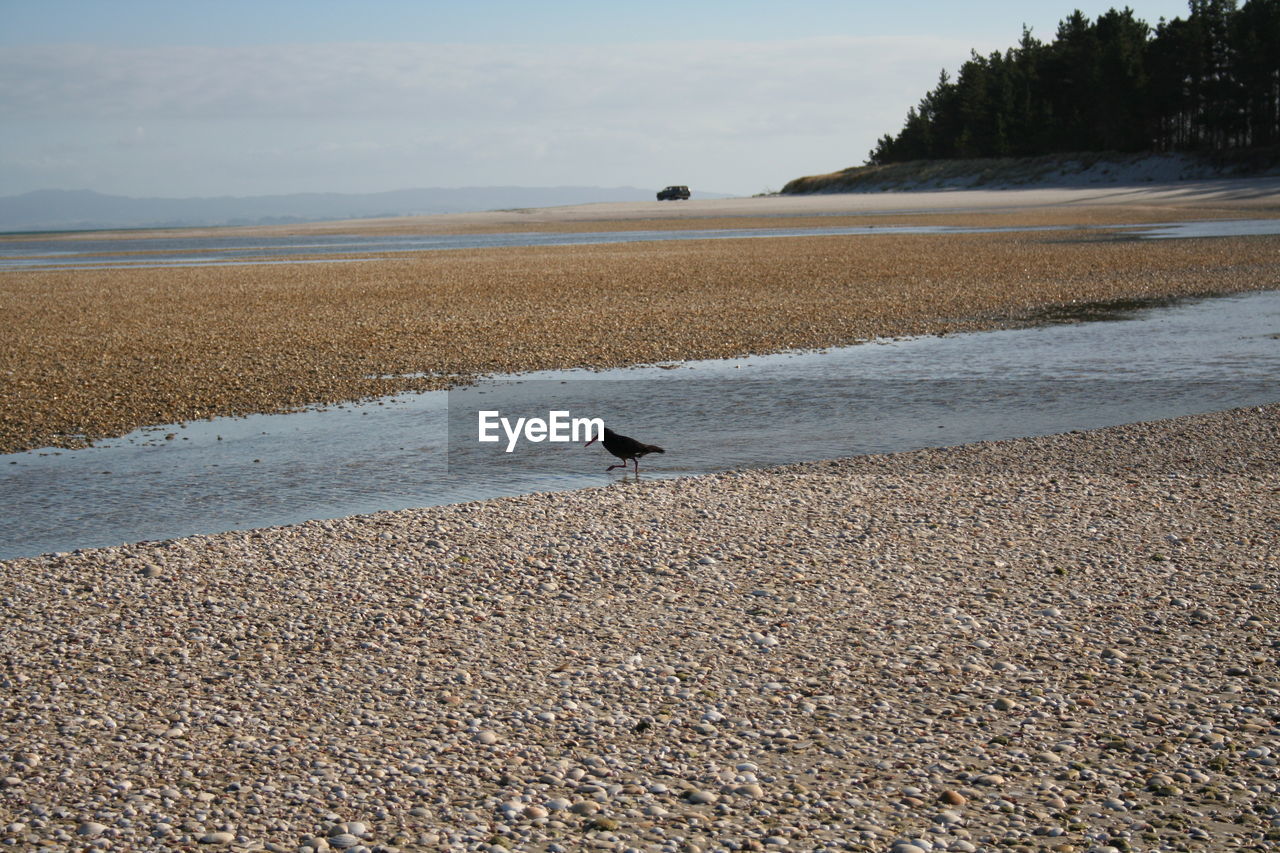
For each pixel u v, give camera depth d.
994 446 14.79
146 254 70.56
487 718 7.16
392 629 8.66
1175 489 12.39
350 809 6.04
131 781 6.35
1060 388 18.94
